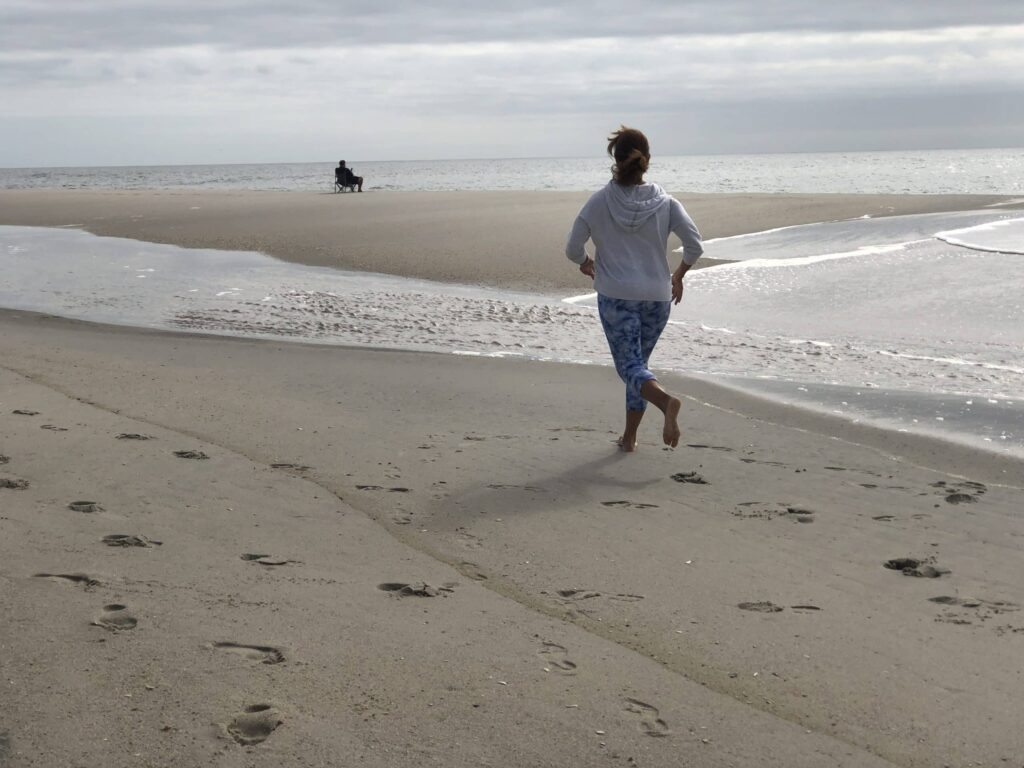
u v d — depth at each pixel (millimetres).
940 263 14359
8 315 11031
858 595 3832
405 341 9789
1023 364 8414
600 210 5641
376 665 3055
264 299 12469
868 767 2598
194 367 8188
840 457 5918
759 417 6906
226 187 65188
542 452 5859
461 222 21844
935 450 6062
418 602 3627
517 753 2578
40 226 23859
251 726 2639
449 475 5340
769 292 12805
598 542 4387
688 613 3635
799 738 2740
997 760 2654
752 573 4047
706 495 5117
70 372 7754
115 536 4133
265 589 3645
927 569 4113
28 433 5746
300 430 6195
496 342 9758
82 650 3035
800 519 4758
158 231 21922
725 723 2801
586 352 9305
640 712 2842
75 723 2600
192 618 3328
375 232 20438
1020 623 3576
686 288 13344
